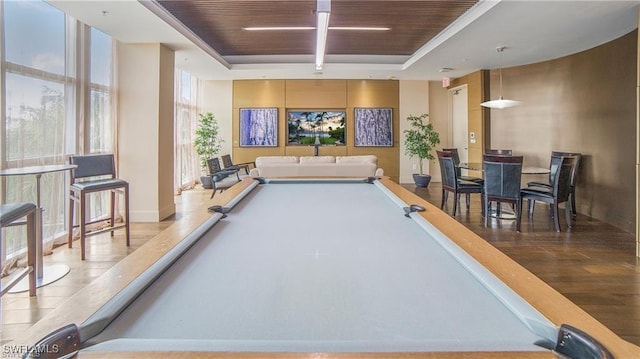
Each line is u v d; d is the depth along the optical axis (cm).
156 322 83
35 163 337
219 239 150
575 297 253
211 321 83
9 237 306
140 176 482
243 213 200
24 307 238
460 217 514
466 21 439
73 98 390
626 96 447
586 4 368
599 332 71
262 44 632
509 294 91
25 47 324
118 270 106
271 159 586
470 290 100
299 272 115
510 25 436
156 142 480
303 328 80
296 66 738
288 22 504
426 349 70
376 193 266
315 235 157
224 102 871
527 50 548
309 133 880
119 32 432
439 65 678
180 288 102
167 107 511
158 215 484
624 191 448
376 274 113
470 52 569
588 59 527
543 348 71
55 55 363
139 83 478
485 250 127
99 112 439
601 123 498
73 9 360
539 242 388
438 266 119
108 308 83
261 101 871
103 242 386
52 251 354
